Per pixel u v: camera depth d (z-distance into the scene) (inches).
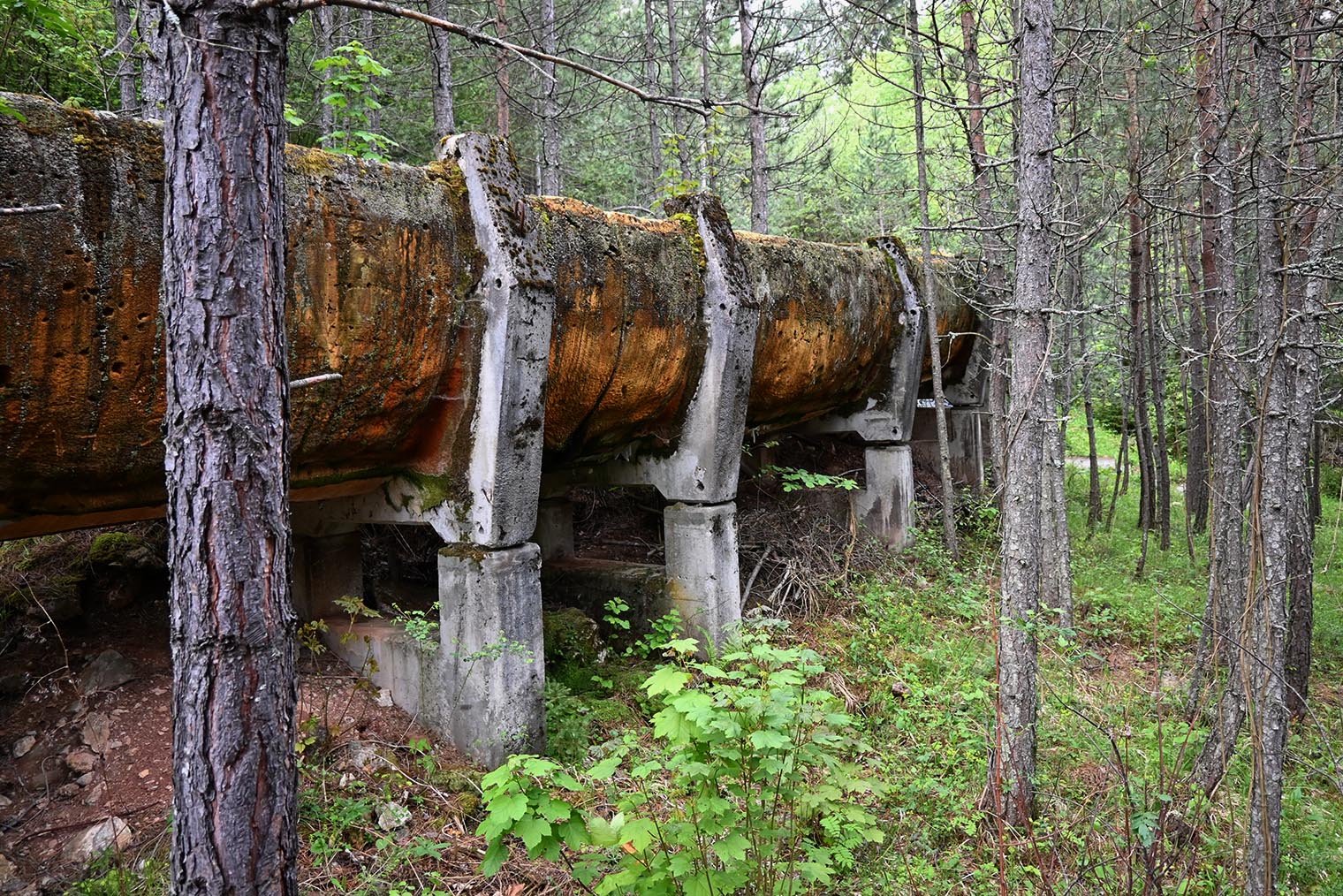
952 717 255.3
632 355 269.7
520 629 231.9
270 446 101.7
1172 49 292.5
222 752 99.7
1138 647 354.0
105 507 185.2
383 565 325.7
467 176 220.1
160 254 162.9
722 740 131.8
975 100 421.4
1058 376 355.6
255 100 98.9
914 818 208.4
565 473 327.3
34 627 238.4
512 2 536.1
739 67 737.6
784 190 744.3
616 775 225.0
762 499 449.1
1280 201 189.3
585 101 608.4
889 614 356.8
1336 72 230.8
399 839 197.8
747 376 307.9
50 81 340.2
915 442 571.2
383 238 197.2
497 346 218.2
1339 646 353.4
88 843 181.6
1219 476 290.5
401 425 221.6
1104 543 512.4
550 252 234.7
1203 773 216.8
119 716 214.4
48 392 157.2
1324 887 190.5
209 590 99.0
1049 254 206.8
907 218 635.5
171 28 96.3
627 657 310.2
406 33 494.9
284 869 104.8
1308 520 289.6
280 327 103.6
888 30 438.9
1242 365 254.4
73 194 150.6
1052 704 264.1
